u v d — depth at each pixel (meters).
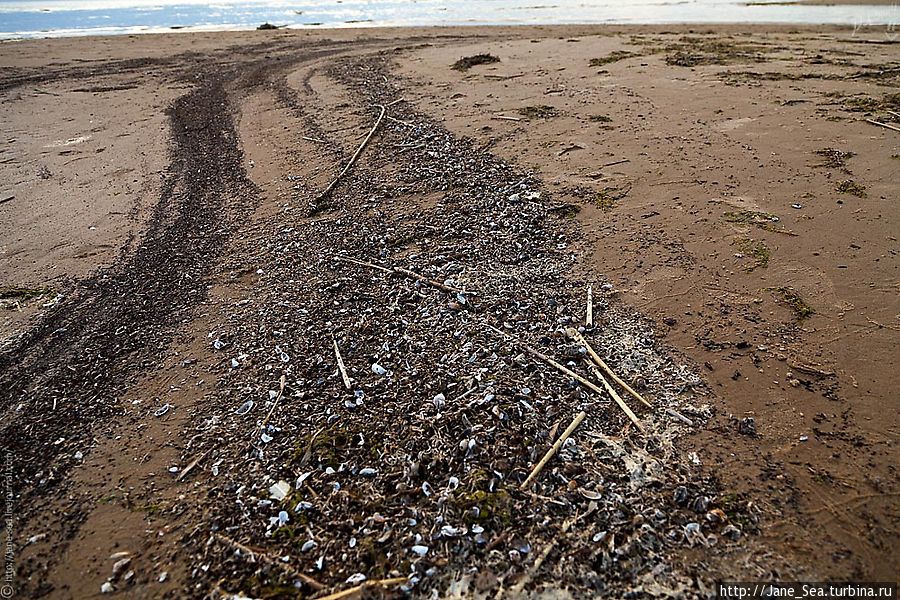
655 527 3.64
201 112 14.08
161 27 30.80
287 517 3.88
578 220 7.27
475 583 3.41
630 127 10.00
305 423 4.61
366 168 9.59
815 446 4.11
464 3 33.91
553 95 12.39
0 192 9.82
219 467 4.33
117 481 4.33
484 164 9.23
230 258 7.36
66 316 6.40
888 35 17.17
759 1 27.50
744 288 5.71
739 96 11.06
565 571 3.43
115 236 8.15
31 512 4.15
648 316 5.50
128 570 3.69
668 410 4.48
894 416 4.27
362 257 6.95
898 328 5.02
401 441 4.34
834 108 9.91
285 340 5.64
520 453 4.16
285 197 8.91
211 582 3.57
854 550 3.46
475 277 6.31
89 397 5.20
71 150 11.77
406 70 16.47
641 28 21.77
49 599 3.59
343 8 34.44
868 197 6.93
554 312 5.67
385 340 5.47
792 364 4.80
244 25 30.14
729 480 3.91
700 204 7.22
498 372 4.91
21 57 22.28
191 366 5.47
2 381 5.47
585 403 4.58
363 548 3.64
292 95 14.80
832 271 5.77
